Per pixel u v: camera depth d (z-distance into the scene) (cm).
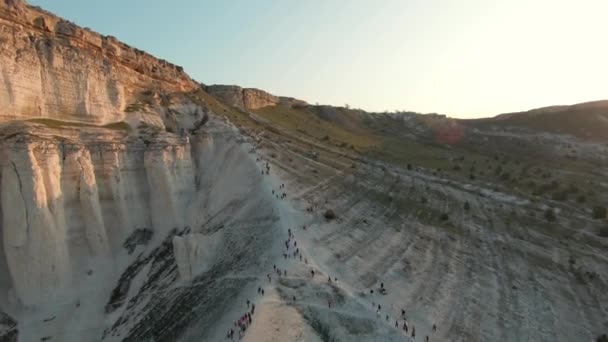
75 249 6812
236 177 8531
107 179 7419
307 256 5875
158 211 7956
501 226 8350
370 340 4478
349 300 5003
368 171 11106
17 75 6900
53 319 6069
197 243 6425
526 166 13025
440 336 5072
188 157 8938
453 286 6212
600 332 5469
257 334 4066
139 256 7281
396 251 6975
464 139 18275
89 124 8094
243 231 6744
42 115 7350
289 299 4766
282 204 7294
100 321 6141
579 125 17312
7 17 7062
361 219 7975
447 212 8969
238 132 10181
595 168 12800
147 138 8381
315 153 11312
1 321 5981
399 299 5628
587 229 8038
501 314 5694
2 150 6231
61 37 8138
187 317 5219
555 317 5706
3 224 6203
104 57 9088
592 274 6588
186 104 10975
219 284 5541
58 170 6644
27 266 6119
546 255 7244
